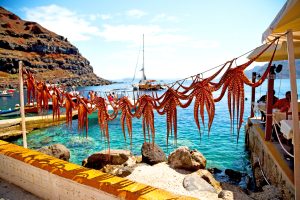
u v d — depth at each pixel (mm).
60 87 5824
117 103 4688
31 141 16391
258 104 11250
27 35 123312
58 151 10445
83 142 15852
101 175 3770
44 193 4461
